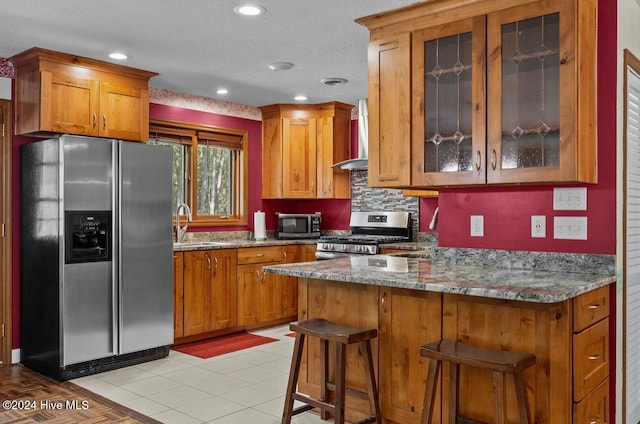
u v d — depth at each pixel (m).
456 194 3.20
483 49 2.69
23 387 3.53
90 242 3.79
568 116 2.42
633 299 2.97
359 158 5.57
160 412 3.09
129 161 3.95
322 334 2.53
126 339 3.92
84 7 3.04
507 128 2.62
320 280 2.96
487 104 2.67
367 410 2.78
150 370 3.92
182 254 4.57
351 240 5.18
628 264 2.86
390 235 5.59
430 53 2.89
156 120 5.02
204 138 5.50
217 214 5.75
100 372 3.86
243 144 5.85
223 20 3.24
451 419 2.29
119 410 3.12
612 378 2.64
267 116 5.96
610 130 2.64
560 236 2.80
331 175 5.80
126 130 4.21
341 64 4.21
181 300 4.57
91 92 4.00
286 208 6.31
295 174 5.84
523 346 2.24
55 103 3.81
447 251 3.22
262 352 4.43
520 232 2.94
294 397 2.69
